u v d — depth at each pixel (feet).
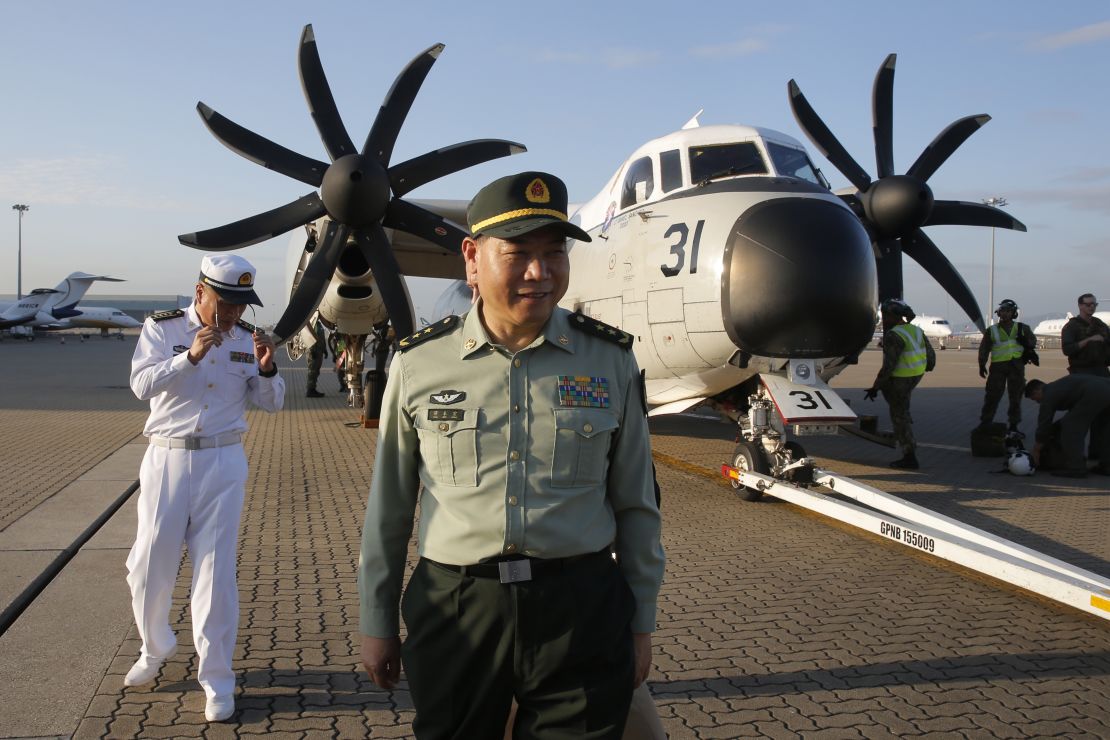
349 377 45.11
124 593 15.48
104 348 144.15
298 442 35.40
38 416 42.42
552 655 6.57
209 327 10.92
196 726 10.55
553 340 6.97
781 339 21.62
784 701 11.43
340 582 16.37
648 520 7.44
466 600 6.68
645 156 27.91
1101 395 28.09
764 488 22.75
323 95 29.84
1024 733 10.53
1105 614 12.82
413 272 47.44
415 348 7.14
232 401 11.54
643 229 26.09
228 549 11.10
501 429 6.79
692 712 11.09
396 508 7.38
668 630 14.08
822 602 15.60
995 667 12.66
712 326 22.80
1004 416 48.83
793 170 26.04
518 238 6.53
